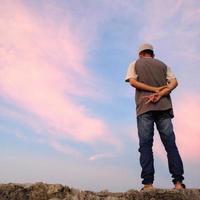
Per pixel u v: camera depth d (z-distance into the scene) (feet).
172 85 14.06
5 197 10.57
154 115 13.87
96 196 10.40
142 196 10.86
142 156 13.21
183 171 13.29
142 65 14.33
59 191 10.82
